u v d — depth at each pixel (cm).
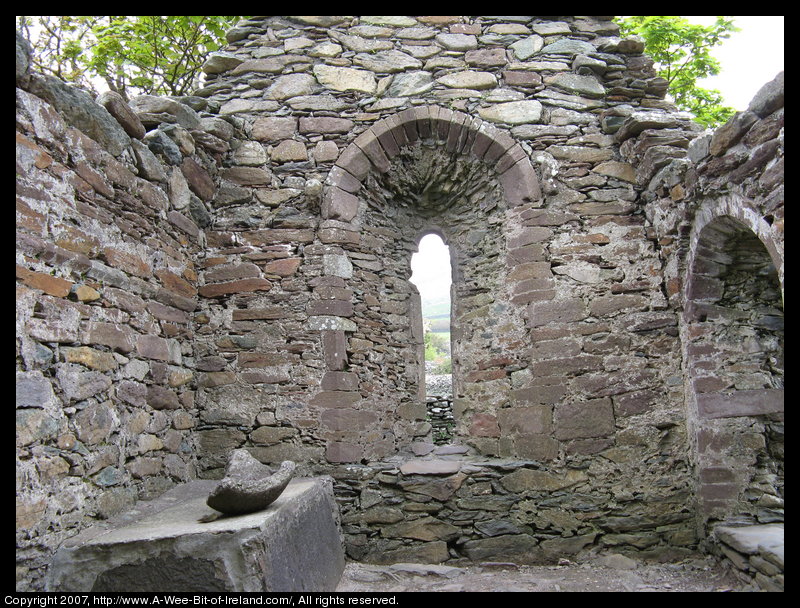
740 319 462
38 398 283
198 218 495
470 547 453
